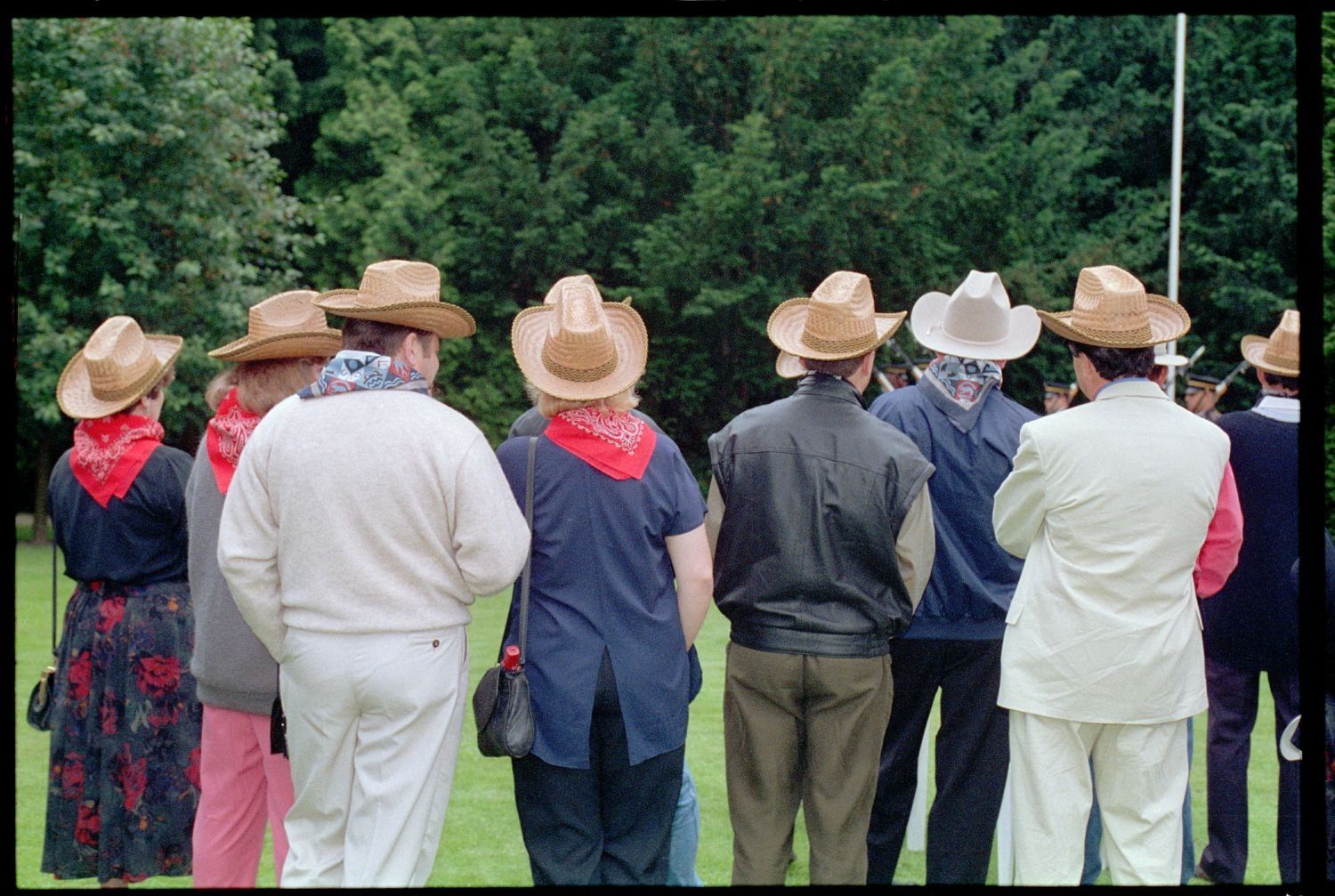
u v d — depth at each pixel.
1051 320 3.46
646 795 3.25
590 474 3.22
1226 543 3.49
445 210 22.03
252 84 17.08
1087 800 3.37
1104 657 3.28
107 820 3.78
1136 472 3.28
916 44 22.39
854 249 21.83
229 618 3.43
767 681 3.45
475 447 3.07
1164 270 22.83
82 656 3.83
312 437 3.04
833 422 3.49
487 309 22.19
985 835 3.84
